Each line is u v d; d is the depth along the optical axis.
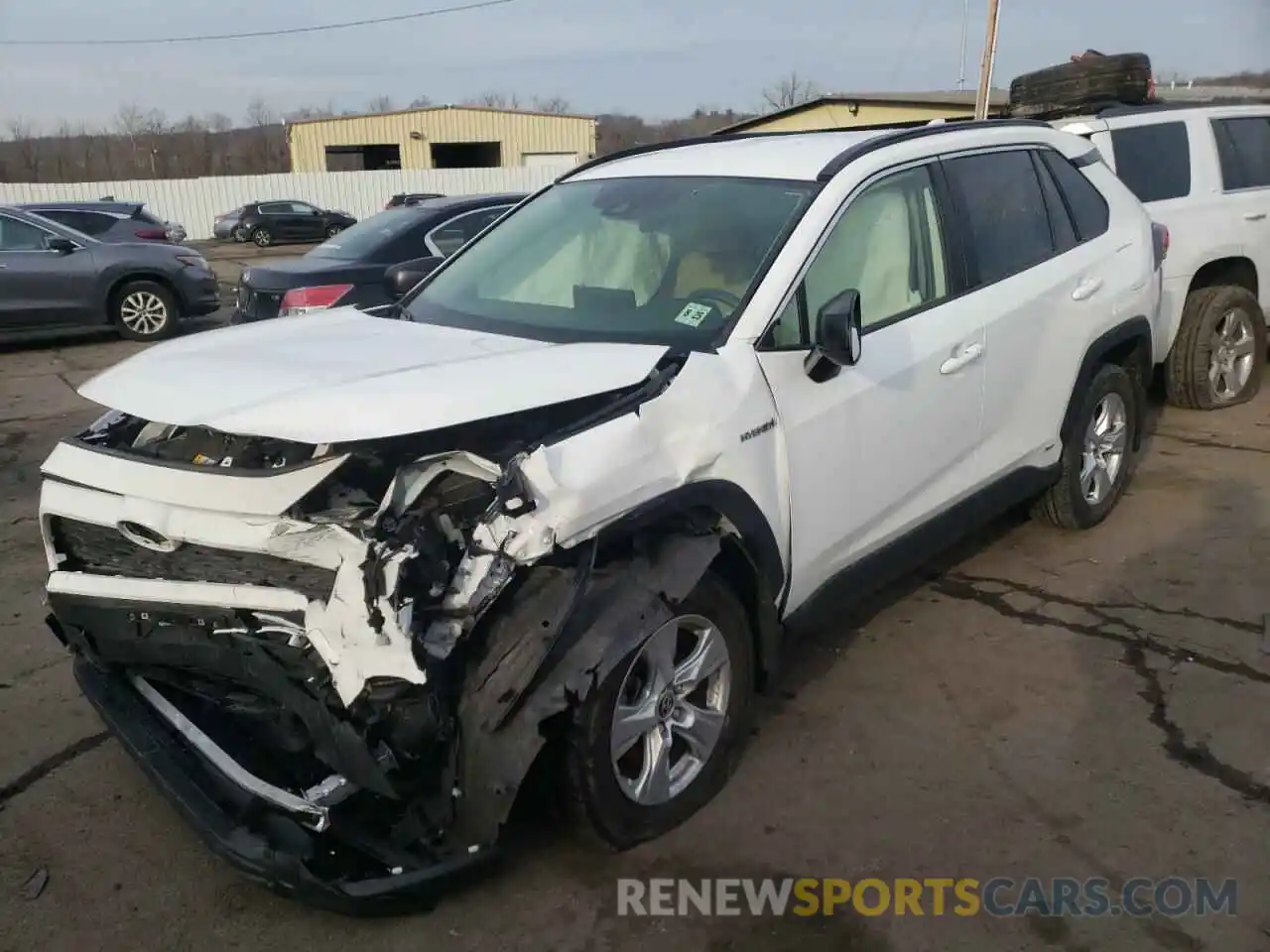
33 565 5.15
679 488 2.80
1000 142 4.39
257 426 2.41
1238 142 7.28
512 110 50.22
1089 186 4.87
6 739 3.59
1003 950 2.58
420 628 2.38
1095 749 3.38
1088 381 4.71
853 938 2.63
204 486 2.53
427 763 2.45
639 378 2.78
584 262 3.72
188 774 2.73
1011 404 4.24
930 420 3.76
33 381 10.05
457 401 2.48
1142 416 5.31
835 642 4.14
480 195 8.50
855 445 3.43
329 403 2.45
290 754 2.77
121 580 2.70
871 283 3.60
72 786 3.32
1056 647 4.05
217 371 2.76
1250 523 5.15
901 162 3.82
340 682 2.33
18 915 2.76
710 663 3.04
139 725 2.92
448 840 2.54
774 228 3.42
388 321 3.61
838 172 3.57
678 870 2.88
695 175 3.85
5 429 8.00
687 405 2.87
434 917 2.73
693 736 3.05
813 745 3.44
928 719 3.58
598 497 2.58
